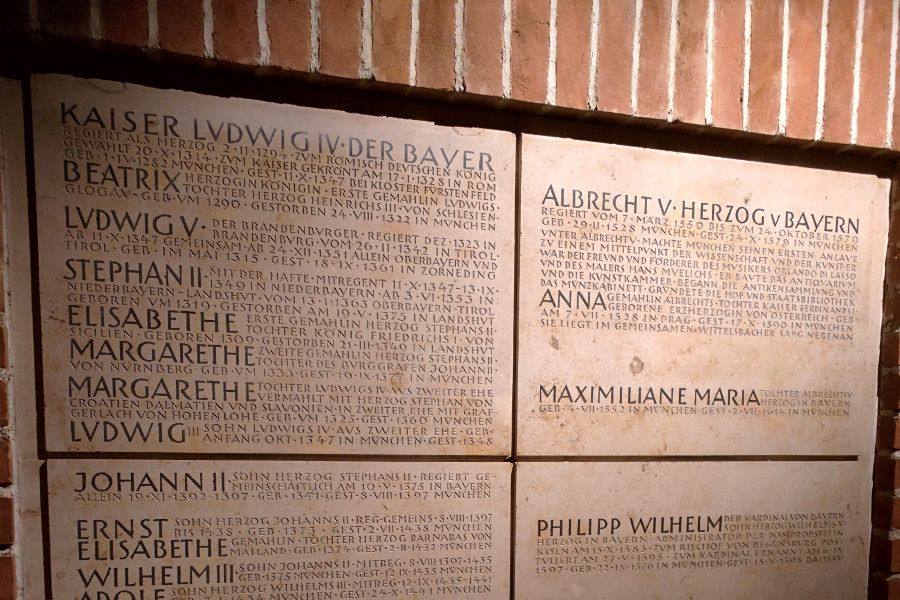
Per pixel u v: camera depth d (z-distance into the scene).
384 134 1.05
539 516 1.15
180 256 1.00
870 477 1.28
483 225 1.10
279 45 0.96
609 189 1.14
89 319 0.98
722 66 1.12
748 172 1.20
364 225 1.05
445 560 1.12
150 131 0.98
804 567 1.28
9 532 0.96
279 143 1.02
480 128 1.09
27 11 0.87
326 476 1.07
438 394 1.10
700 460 1.22
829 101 1.16
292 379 1.05
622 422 1.17
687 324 1.19
